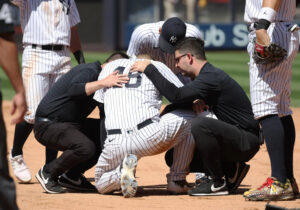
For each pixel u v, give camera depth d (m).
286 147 11.62
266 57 10.70
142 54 12.34
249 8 11.34
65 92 12.41
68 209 10.50
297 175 14.13
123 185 11.36
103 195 12.00
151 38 13.31
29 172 13.54
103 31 52.50
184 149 11.95
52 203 11.05
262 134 11.97
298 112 25.11
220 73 11.59
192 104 11.97
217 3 54.97
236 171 12.19
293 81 34.94
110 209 10.45
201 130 11.36
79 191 12.55
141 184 13.38
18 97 7.38
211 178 11.98
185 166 12.07
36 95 14.04
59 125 12.28
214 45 53.28
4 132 7.33
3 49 7.31
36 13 14.26
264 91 11.09
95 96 12.14
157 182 13.64
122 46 52.78
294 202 11.18
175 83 11.70
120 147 11.46
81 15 52.28
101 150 12.64
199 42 11.82
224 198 11.59
